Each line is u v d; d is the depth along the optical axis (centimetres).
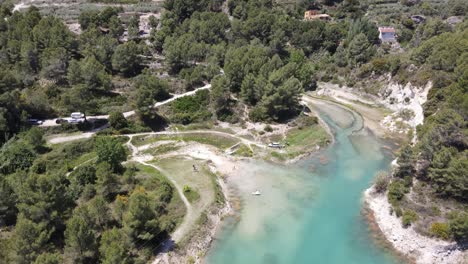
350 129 12850
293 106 13775
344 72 16988
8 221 7575
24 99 11806
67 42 14675
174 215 8456
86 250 6525
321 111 14375
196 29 17188
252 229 8338
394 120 13088
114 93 13625
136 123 12444
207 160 11025
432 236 7469
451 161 8194
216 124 13112
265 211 8912
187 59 15312
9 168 9538
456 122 9194
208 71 14775
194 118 13150
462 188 7919
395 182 8862
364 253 7619
